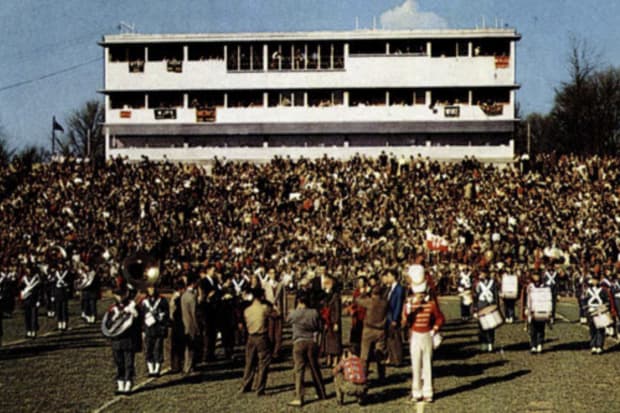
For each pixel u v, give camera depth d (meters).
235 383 18.72
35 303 27.70
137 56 71.06
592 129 89.69
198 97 71.12
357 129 69.62
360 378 15.95
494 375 19.42
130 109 71.12
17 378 19.47
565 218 51.31
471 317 32.19
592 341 22.75
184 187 58.00
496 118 68.81
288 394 17.31
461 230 48.78
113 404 16.30
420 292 16.47
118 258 47.28
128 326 17.36
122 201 57.00
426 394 16.28
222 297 22.02
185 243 49.78
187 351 19.95
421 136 69.88
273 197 57.62
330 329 20.50
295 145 70.62
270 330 21.56
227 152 70.88
